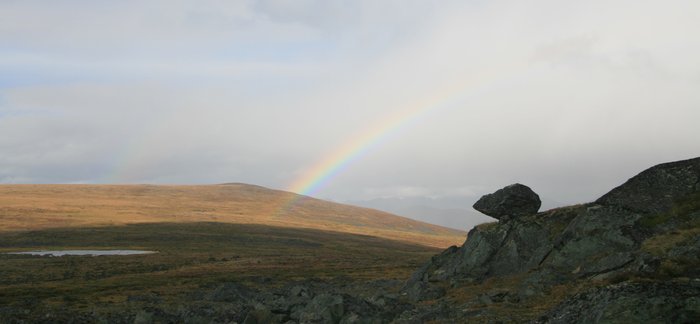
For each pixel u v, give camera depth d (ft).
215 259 437.99
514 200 173.27
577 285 109.19
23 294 220.02
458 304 124.47
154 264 382.22
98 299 204.13
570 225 142.20
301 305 134.41
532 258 148.15
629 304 67.92
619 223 129.08
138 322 144.36
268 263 415.44
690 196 125.70
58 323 147.54
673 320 64.90
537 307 102.01
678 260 96.89
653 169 137.59
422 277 177.78
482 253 162.30
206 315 144.66
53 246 561.02
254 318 124.67
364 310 116.67
